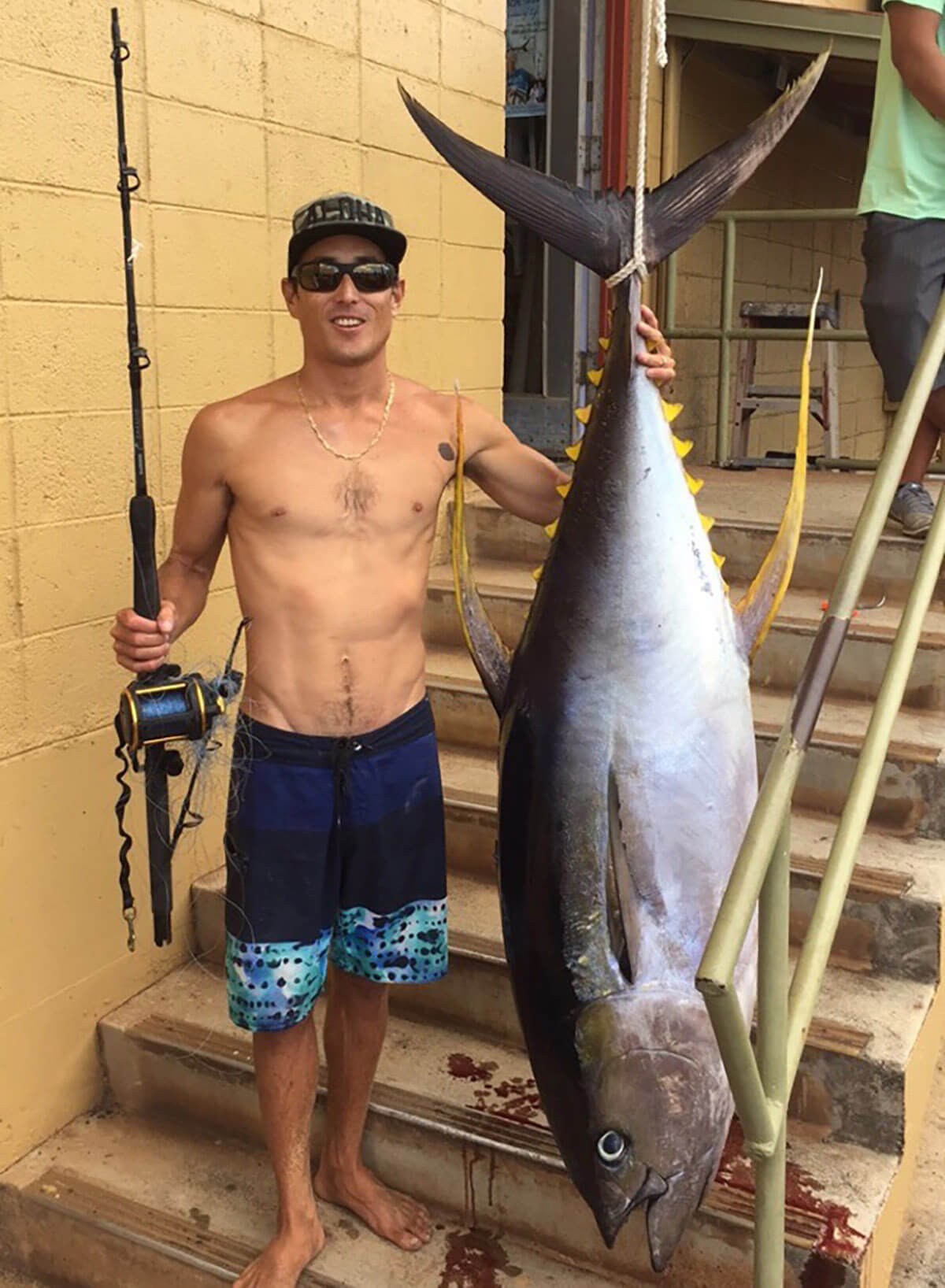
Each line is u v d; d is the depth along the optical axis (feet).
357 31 11.66
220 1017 9.76
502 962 9.10
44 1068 9.34
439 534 13.52
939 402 11.34
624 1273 7.84
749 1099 4.82
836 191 26.86
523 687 6.16
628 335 6.07
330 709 7.18
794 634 10.82
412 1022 9.52
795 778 4.98
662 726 5.82
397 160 12.45
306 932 7.35
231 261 10.44
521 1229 8.18
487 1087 8.70
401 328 12.91
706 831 5.80
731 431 21.50
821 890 5.58
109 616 9.49
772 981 5.12
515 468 7.76
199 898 10.52
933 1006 8.53
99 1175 8.99
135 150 9.39
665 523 5.97
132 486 9.60
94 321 9.13
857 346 28.86
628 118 18.13
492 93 13.89
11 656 8.75
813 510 13.25
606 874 5.86
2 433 8.52
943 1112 10.27
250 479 7.04
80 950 9.54
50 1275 8.87
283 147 10.91
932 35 10.80
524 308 19.15
